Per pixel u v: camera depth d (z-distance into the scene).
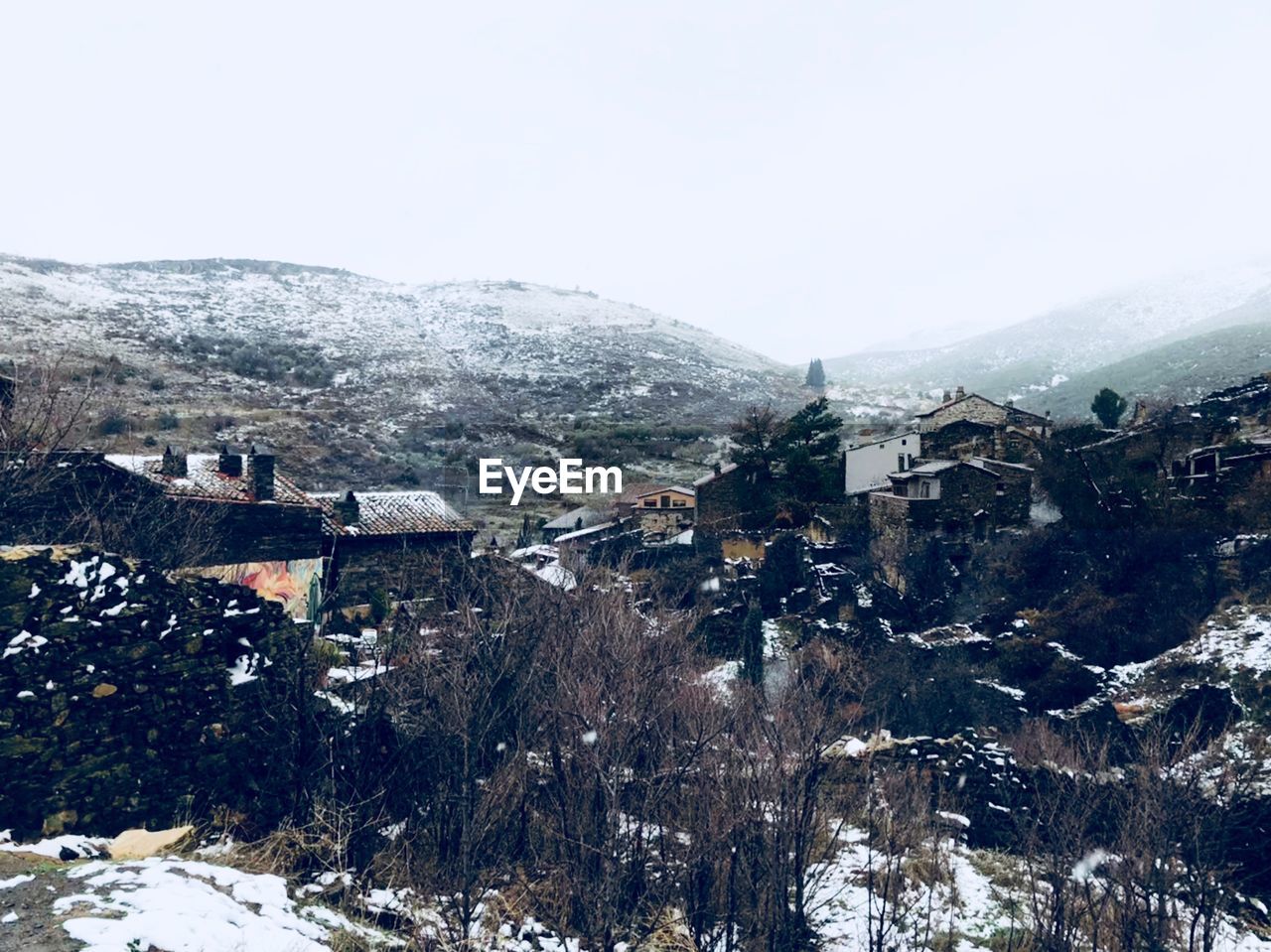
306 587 26.72
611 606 22.61
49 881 8.10
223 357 131.62
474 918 11.84
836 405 164.50
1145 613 33.31
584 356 188.12
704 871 13.08
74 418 22.81
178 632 11.59
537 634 19.20
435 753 14.43
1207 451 40.19
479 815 13.17
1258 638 28.53
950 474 46.72
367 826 12.73
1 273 149.62
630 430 117.12
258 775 12.28
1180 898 15.60
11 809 9.58
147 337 132.12
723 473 57.03
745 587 40.94
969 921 15.29
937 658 31.14
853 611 38.00
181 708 11.44
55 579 10.42
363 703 15.24
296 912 9.20
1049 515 47.81
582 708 15.33
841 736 20.48
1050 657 30.78
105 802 10.38
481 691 15.73
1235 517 36.88
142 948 6.94
